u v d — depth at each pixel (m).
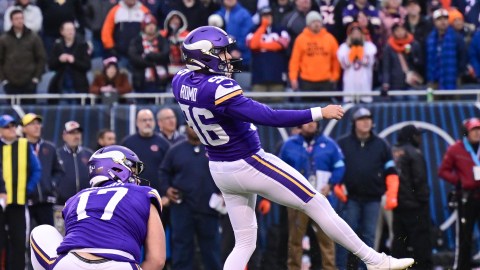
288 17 50.28
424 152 47.69
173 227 41.12
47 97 48.47
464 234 42.22
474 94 49.53
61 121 47.84
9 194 39.66
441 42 49.56
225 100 24.23
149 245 22.20
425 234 42.47
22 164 39.84
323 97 49.19
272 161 25.16
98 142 42.75
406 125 43.19
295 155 39.94
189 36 25.11
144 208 22.33
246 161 24.97
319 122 43.22
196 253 44.81
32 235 23.05
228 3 50.03
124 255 21.72
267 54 48.84
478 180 41.81
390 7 51.38
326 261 38.28
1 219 39.56
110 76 48.50
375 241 42.69
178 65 49.25
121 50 50.75
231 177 25.12
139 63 48.84
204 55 24.73
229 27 50.03
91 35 54.00
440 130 47.84
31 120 41.47
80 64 49.31
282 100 49.28
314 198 25.05
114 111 47.88
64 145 44.12
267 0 52.88
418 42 50.25
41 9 52.22
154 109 47.59
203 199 40.84
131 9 50.88
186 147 41.00
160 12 52.56
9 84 48.97
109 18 50.84
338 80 49.12
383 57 49.50
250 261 42.88
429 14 53.25
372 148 41.69
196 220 40.97
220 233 43.06
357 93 47.69
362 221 41.94
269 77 48.75
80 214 22.20
